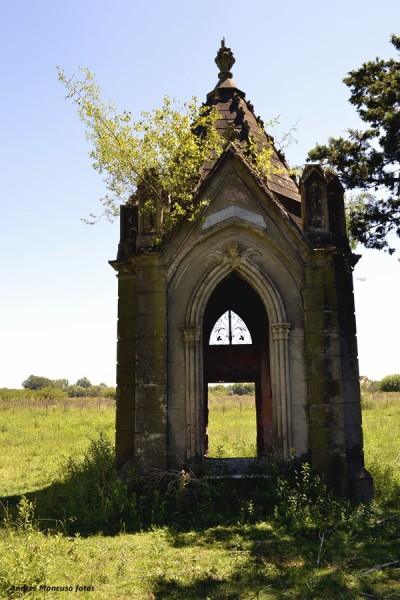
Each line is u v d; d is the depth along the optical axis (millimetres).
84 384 139625
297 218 11203
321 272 10164
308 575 6516
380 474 10719
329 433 9602
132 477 9508
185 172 10492
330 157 11211
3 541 7344
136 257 10258
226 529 8258
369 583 6297
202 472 9578
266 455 10320
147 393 9820
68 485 10867
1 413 35906
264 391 13016
